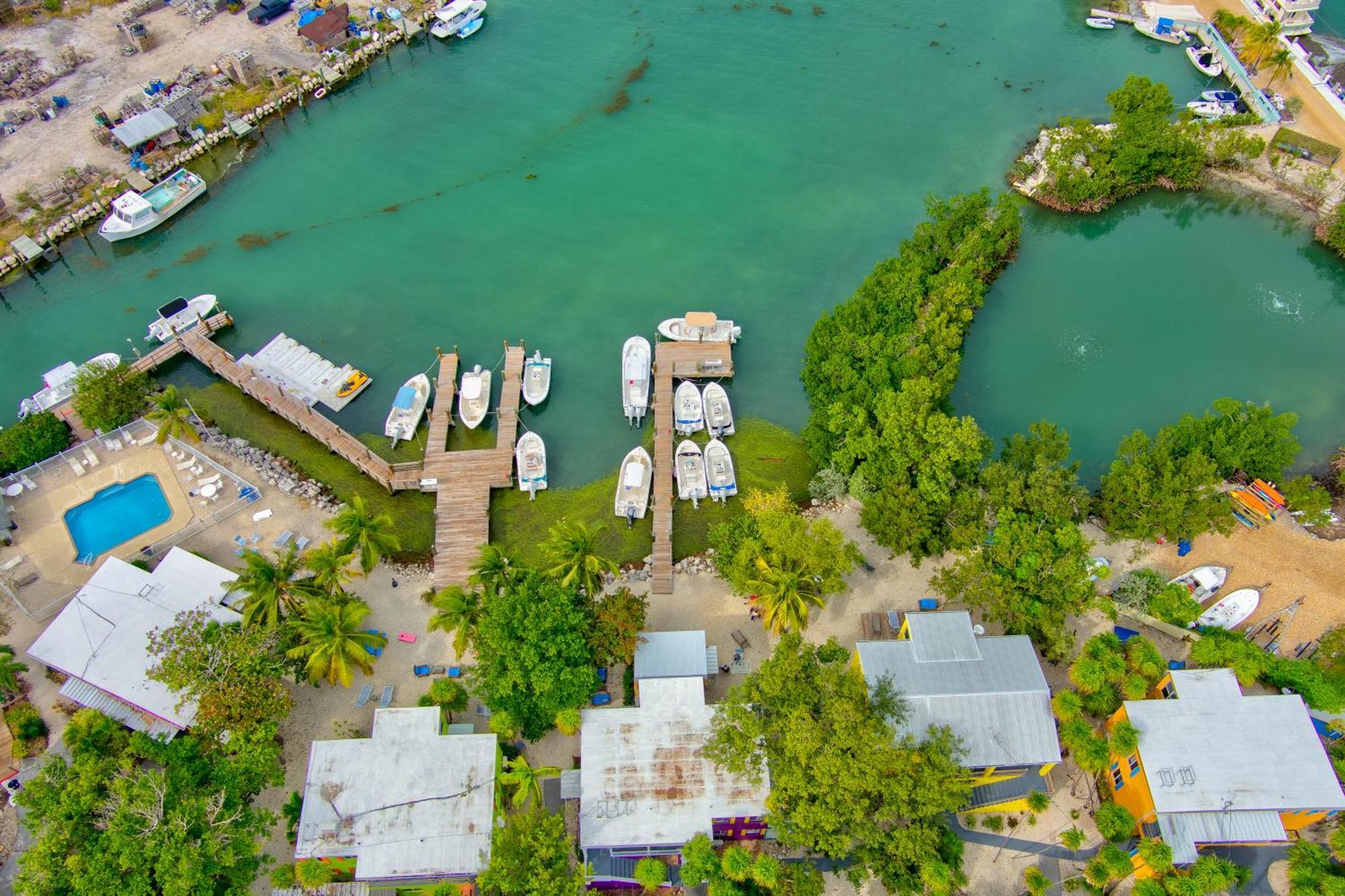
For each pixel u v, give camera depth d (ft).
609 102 464.24
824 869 219.00
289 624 234.38
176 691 224.53
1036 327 362.33
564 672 218.38
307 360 336.08
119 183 398.62
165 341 339.57
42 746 230.48
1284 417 278.26
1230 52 465.47
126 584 251.39
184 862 184.65
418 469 301.02
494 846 199.93
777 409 329.93
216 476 292.40
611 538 289.12
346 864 205.98
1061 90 472.44
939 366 305.94
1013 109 461.78
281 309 361.51
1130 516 271.28
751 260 385.50
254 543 279.49
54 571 267.18
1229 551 278.05
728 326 346.54
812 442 299.58
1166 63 488.02
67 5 486.38
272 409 318.86
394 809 208.23
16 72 440.04
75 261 380.37
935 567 275.59
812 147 440.04
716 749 213.87
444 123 451.53
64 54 447.42
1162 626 257.14
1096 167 400.88
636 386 324.19
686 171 426.92
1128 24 511.81
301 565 248.52
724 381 337.93
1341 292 377.30
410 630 260.42
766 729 213.87
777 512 261.24
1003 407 332.80
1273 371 344.49
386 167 427.74
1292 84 449.48
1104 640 242.58
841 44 504.84
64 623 241.96
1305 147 408.46
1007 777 227.81
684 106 462.60
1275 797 209.05
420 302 365.81
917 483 274.77
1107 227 410.31
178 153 418.72
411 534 288.51
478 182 420.77
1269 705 222.48
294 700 244.01
